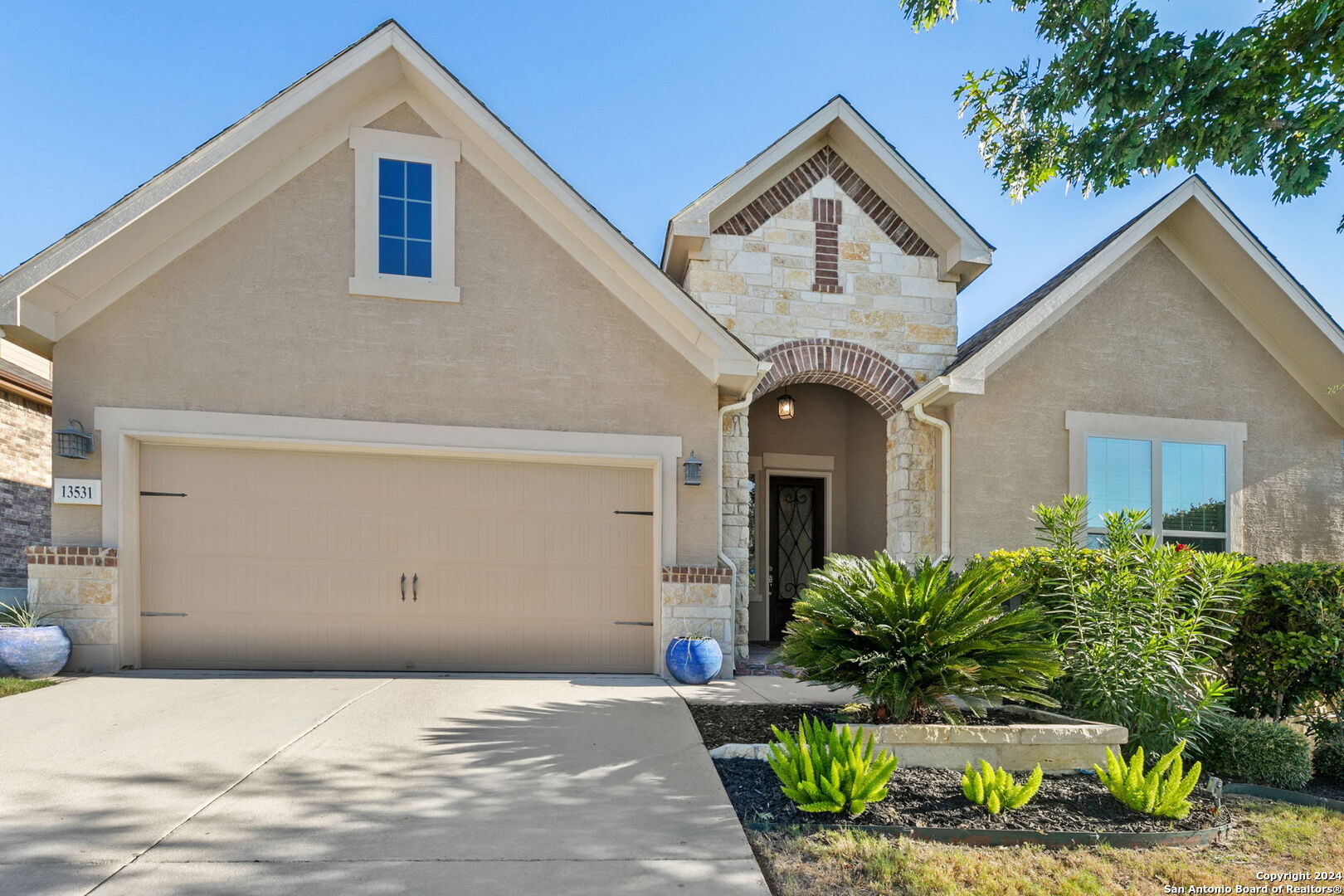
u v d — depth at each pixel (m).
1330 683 6.78
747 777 5.12
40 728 5.65
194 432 7.89
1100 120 7.37
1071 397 10.00
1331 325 9.96
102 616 7.68
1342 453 10.66
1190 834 4.50
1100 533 9.80
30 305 7.34
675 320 8.72
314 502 8.25
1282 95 6.95
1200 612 6.72
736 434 9.83
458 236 8.56
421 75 8.25
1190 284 10.49
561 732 5.90
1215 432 10.31
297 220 8.23
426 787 4.72
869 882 3.78
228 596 8.09
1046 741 5.48
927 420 9.79
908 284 10.45
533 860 3.86
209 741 5.43
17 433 11.74
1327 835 4.76
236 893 3.45
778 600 13.08
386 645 8.29
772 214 10.23
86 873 3.59
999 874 3.94
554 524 8.70
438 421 8.37
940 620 5.64
